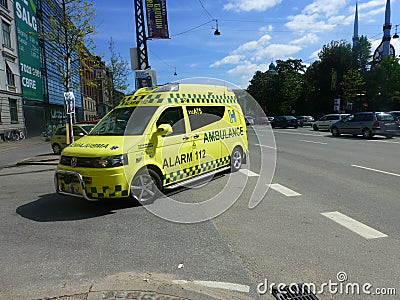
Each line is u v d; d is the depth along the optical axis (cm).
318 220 491
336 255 373
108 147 552
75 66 1733
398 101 4362
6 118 2723
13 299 293
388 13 5147
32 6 3347
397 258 363
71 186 556
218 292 304
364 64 4803
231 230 461
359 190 664
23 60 3080
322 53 4978
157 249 405
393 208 540
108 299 288
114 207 586
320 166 962
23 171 1079
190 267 356
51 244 430
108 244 425
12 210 595
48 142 2652
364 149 1349
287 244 407
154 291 300
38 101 3441
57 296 295
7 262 380
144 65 1478
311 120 4166
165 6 1449
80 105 5509
